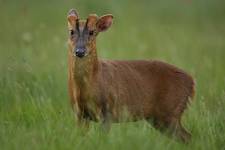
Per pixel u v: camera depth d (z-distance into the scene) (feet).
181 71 62.59
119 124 58.08
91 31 57.67
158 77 61.77
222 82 74.13
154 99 61.62
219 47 103.91
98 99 57.88
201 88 73.15
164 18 126.72
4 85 68.23
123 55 91.40
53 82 71.36
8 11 119.65
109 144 51.83
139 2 135.74
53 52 88.33
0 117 60.64
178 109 61.93
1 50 91.56
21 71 72.18
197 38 111.45
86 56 57.16
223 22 127.34
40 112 61.00
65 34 98.63
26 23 110.93
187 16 129.49
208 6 135.03
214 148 53.98
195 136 58.34
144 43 102.06
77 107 58.08
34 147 51.60
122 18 119.34
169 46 99.25
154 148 51.72
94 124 58.44
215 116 60.18
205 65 86.99
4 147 51.88
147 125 60.08
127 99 60.08
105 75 58.65
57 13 118.32
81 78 57.31
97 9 120.88
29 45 92.84
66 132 54.24
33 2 126.11
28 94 66.44
